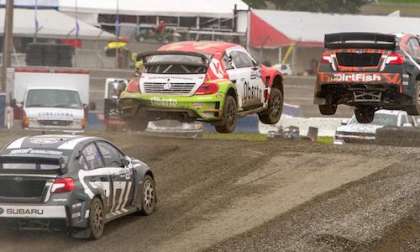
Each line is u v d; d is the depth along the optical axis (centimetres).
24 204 2561
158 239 2606
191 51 4147
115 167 2822
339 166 3606
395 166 3544
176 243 2548
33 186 2578
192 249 2469
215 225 2758
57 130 6100
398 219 2806
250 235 2592
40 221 2564
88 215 2586
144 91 4169
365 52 4091
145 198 2969
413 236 2695
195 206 3036
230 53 4275
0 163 2612
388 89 4075
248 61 4419
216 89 4094
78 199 2575
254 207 2973
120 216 2816
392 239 2642
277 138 5606
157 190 3297
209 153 3925
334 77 4150
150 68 4222
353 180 3325
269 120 4634
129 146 4225
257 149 4025
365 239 2581
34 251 2484
